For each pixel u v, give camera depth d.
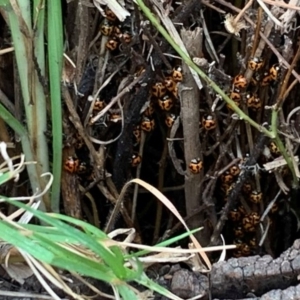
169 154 0.73
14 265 0.66
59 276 0.65
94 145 0.73
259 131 0.72
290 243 0.77
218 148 0.74
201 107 0.72
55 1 0.67
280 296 0.65
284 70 0.70
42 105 0.69
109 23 0.71
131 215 0.74
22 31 0.67
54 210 0.70
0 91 0.71
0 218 0.65
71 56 0.71
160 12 0.69
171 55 0.70
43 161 0.70
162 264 0.69
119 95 0.71
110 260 0.62
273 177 0.75
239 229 0.76
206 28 0.72
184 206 0.76
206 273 0.67
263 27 0.70
